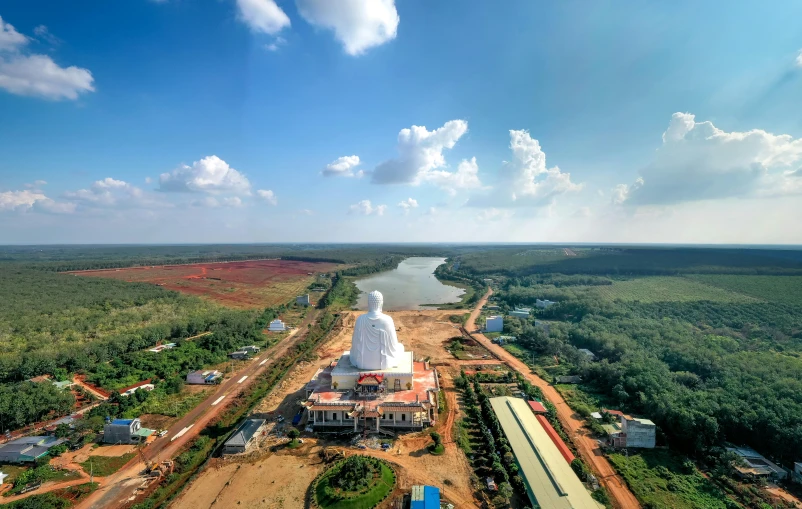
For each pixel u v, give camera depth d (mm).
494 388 75125
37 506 43000
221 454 53875
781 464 50688
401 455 53719
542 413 63594
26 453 51375
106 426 56844
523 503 44875
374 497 45156
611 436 56562
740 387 64188
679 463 52406
